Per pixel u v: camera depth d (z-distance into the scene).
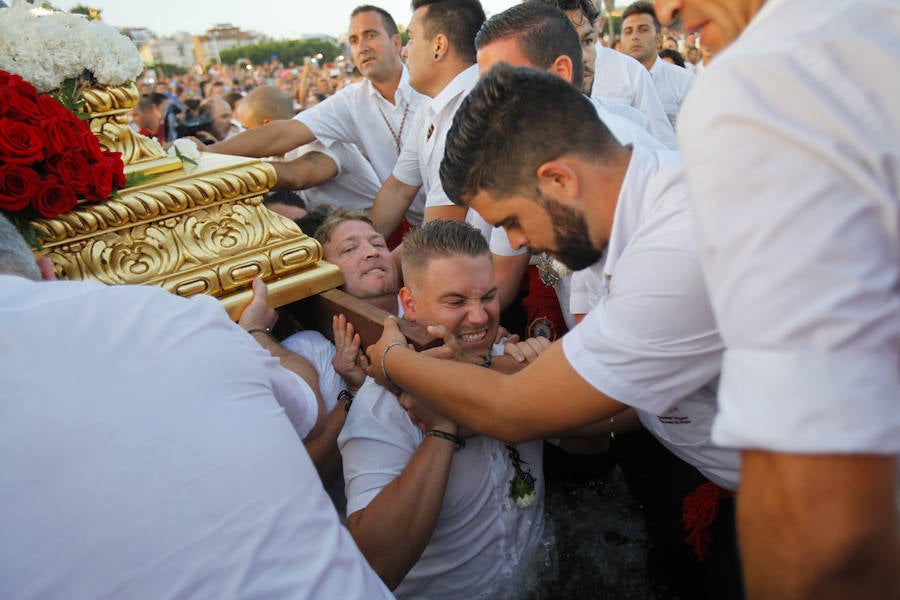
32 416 0.78
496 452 1.40
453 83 2.20
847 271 0.57
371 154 3.08
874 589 0.62
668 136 2.88
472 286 1.33
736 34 0.80
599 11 2.71
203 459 0.85
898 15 0.62
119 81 1.60
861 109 0.58
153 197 1.50
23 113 1.36
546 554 1.52
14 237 1.01
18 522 0.74
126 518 0.78
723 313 0.65
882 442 0.56
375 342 1.50
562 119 0.98
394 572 1.21
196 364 0.91
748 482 0.66
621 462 1.68
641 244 0.96
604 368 0.97
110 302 0.91
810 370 0.58
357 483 1.32
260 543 0.85
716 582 1.28
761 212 0.60
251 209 1.67
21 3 1.57
